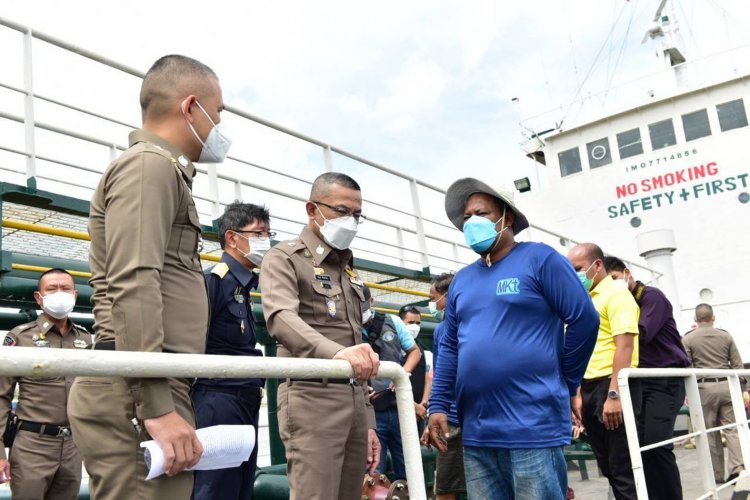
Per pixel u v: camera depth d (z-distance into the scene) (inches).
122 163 67.6
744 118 581.0
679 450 381.7
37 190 163.2
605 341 162.6
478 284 121.6
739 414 190.5
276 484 155.3
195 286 72.9
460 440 173.3
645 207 613.9
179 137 75.5
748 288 559.8
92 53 180.4
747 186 572.4
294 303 100.0
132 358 53.7
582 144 650.8
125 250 63.1
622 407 141.3
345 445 102.5
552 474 108.4
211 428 66.6
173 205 69.1
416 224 312.8
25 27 169.0
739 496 187.8
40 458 161.0
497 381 112.0
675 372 158.2
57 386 165.8
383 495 117.3
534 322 114.2
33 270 171.9
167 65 76.4
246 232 127.8
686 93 599.5
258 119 226.2
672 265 534.0
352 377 77.2
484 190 120.6
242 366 62.8
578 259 164.6
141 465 63.9
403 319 240.8
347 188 109.6
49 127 176.1
